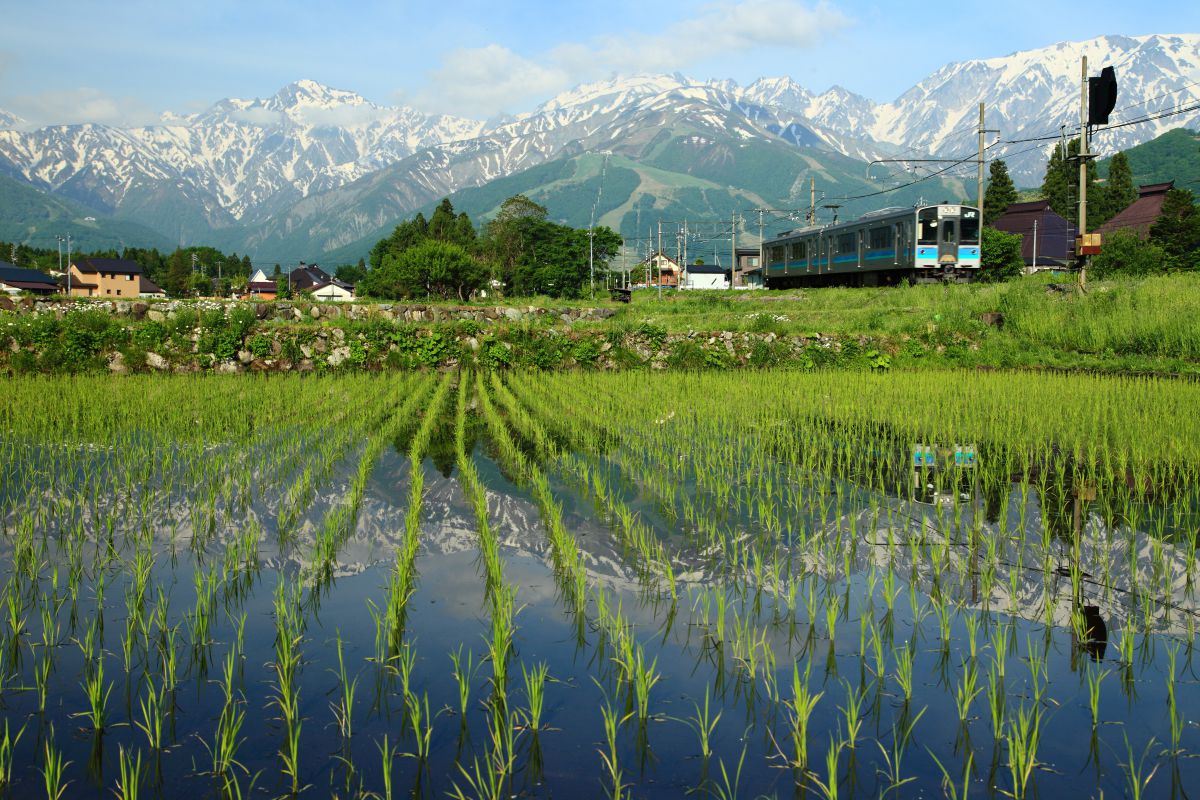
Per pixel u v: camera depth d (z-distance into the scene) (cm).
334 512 881
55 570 657
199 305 2481
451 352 2442
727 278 11862
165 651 559
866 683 521
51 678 523
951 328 2602
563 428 1422
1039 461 1123
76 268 11544
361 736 461
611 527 848
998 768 432
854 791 411
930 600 655
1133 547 772
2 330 2173
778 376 2177
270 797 404
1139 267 3572
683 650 567
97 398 1611
